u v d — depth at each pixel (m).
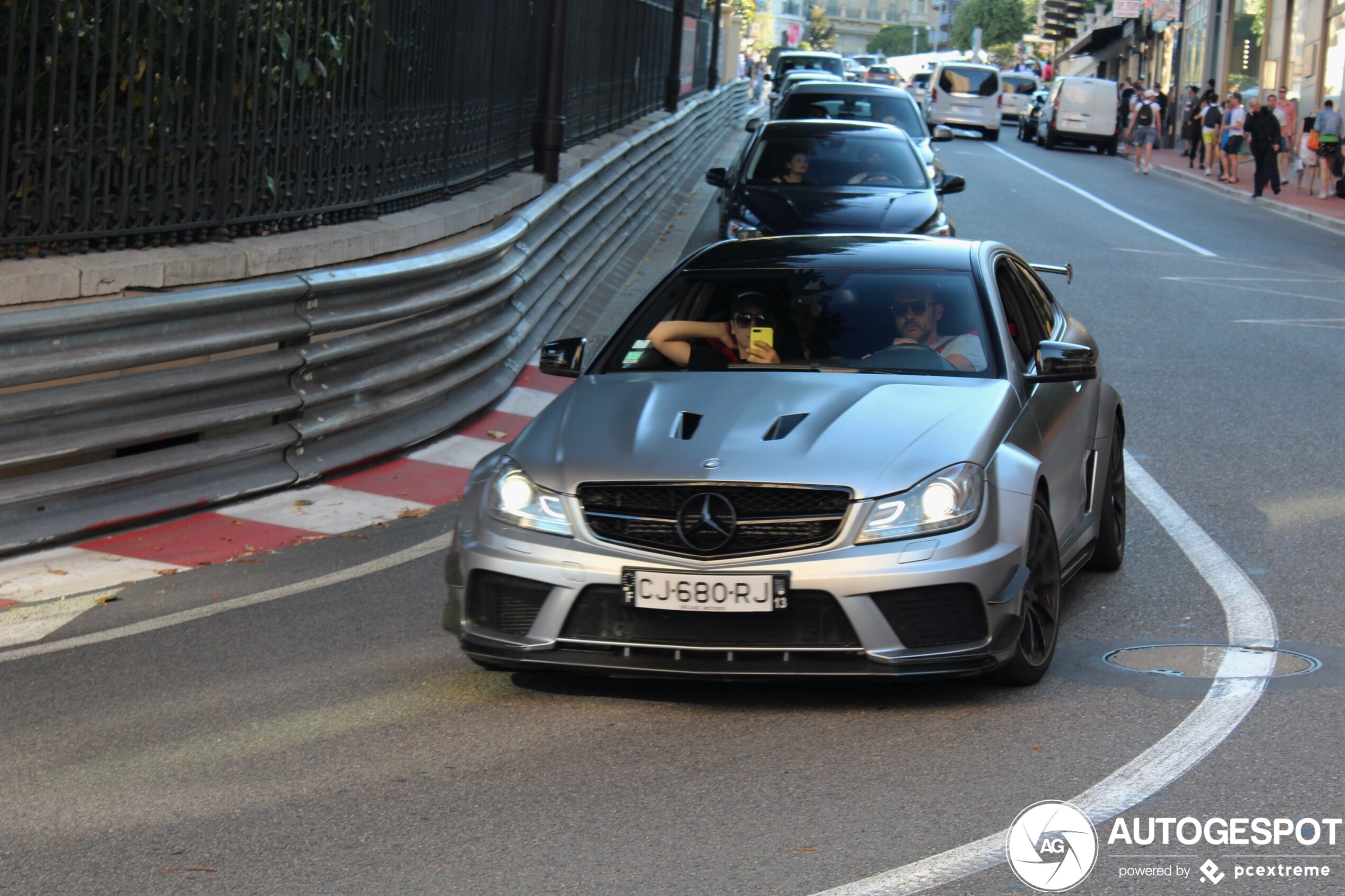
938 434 4.71
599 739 4.43
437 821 3.85
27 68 7.20
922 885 3.43
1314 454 8.55
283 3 8.35
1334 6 35.00
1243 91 42.75
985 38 112.75
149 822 3.87
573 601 4.52
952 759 4.21
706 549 4.43
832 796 3.96
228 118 7.93
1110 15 62.34
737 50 55.38
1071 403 5.77
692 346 5.57
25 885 3.51
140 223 7.42
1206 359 11.67
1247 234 22.27
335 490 7.75
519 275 10.93
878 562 4.37
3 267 6.59
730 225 12.38
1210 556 6.47
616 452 4.69
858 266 5.86
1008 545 4.56
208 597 5.99
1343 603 5.77
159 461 6.95
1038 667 4.81
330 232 8.75
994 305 5.61
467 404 9.36
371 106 9.43
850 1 156.50
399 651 5.32
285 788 4.08
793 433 4.70
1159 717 4.52
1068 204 25.70
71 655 5.30
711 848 3.65
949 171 32.34
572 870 3.54
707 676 4.45
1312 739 4.32
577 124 16.62
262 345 7.37
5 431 6.30
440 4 10.70
